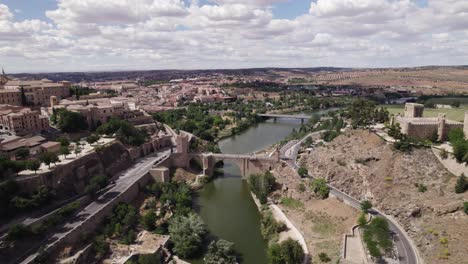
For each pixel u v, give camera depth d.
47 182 171.25
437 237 131.38
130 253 147.38
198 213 195.50
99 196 183.75
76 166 191.75
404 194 164.75
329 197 185.12
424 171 172.62
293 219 176.00
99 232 157.88
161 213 182.25
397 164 180.88
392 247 134.00
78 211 166.12
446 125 195.25
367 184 183.50
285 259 134.62
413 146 188.00
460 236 127.12
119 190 191.88
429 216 145.12
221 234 171.00
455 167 164.88
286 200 196.50
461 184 149.88
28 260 129.62
